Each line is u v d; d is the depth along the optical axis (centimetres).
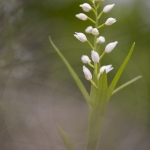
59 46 118
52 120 104
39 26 115
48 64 115
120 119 110
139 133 107
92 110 87
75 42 119
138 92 116
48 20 117
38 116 104
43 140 100
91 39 119
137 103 115
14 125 102
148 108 114
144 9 121
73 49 119
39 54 114
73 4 117
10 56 109
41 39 115
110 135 105
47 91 112
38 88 112
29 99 108
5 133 101
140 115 112
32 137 101
